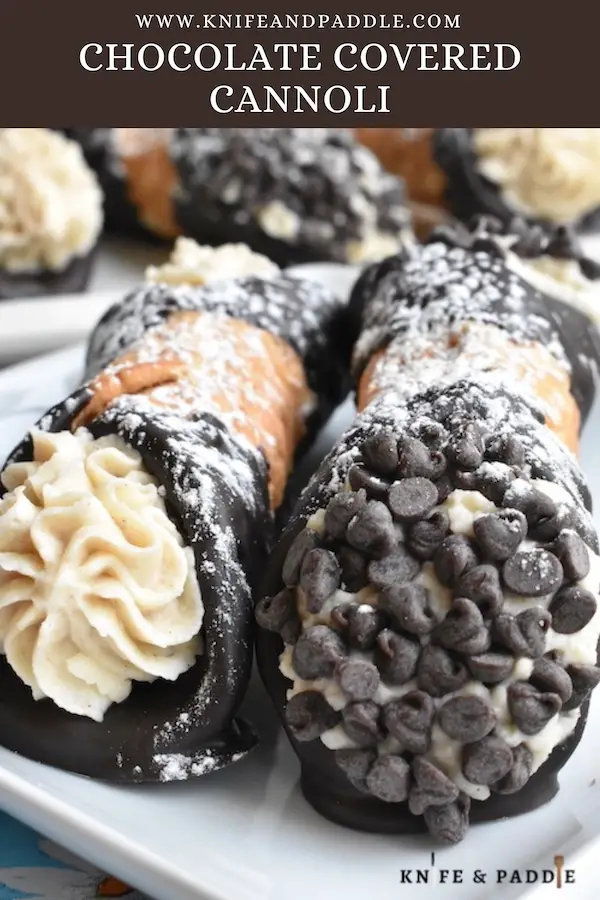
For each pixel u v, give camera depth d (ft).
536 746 0.77
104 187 1.76
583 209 1.72
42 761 0.83
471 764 0.76
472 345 0.95
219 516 0.84
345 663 0.77
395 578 0.78
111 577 0.82
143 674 0.83
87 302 1.41
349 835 0.80
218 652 0.82
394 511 0.78
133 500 0.83
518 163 1.70
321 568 0.78
